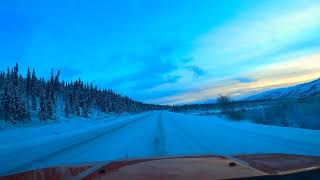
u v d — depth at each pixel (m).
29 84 75.62
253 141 12.90
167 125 26.05
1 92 49.75
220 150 10.49
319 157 3.80
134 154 10.22
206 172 2.94
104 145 13.36
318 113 26.11
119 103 130.25
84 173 3.03
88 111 85.00
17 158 10.64
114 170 3.09
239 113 37.72
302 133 15.43
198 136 15.62
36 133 23.88
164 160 3.67
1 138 19.52
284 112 30.58
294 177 2.92
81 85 100.31
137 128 23.95
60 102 86.25
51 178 2.89
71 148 12.84
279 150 10.19
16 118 45.69
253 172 2.92
